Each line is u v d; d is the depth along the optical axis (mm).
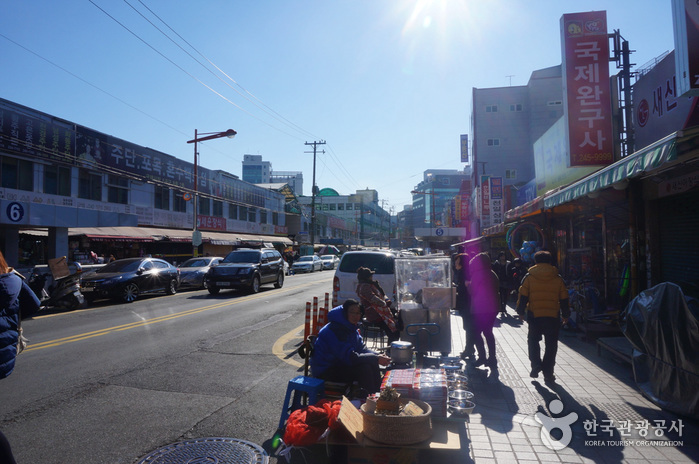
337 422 3500
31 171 20062
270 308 13000
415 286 7707
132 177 24922
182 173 31234
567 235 13562
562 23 11969
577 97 11742
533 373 5875
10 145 18875
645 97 10680
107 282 14344
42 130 20328
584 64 11727
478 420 4516
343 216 100625
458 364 5723
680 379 4570
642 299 5188
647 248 8430
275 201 48688
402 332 6969
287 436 3730
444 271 7727
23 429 4297
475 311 6336
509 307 13484
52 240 16812
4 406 4918
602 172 6695
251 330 9484
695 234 7254
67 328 9766
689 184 7039
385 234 130625
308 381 4426
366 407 3721
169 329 9602
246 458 3703
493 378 6016
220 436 4148
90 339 8508
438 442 3428
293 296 16406
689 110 8688
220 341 8367
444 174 137875
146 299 15750
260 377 6051
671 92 9406
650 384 5102
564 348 7699
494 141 47812
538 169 19062
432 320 6828
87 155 22812
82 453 3799
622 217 9867
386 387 3885
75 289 13414
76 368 6453
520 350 7711
